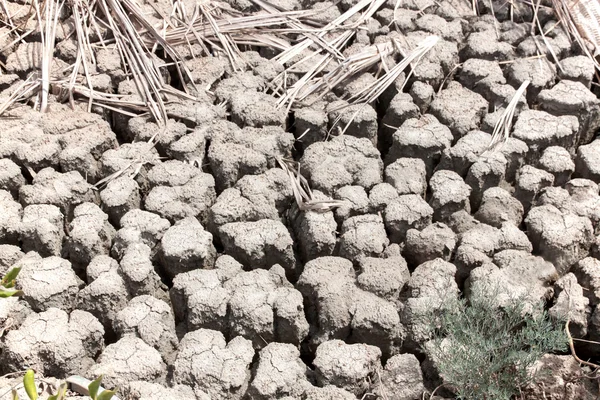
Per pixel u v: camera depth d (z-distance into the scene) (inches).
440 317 83.5
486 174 94.0
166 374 81.4
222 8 109.0
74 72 100.3
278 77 103.3
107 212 90.9
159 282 86.3
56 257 86.1
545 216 91.0
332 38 107.3
